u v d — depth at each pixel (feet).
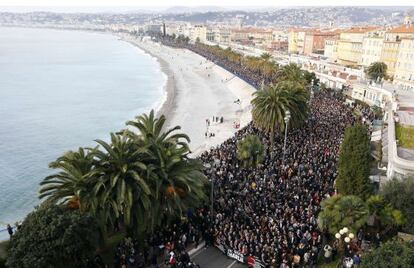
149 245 100.01
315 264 93.76
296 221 105.19
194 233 105.09
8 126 301.43
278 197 120.06
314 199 118.73
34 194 186.60
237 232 101.71
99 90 462.19
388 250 77.15
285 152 162.09
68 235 78.18
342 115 229.25
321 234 101.60
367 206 98.07
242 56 581.94
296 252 93.81
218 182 132.16
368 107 260.42
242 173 141.90
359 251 95.25
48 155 240.73
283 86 196.03
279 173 141.79
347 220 93.30
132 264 93.09
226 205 116.16
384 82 317.01
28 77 551.18
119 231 103.91
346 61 485.97
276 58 539.29
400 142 133.08
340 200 96.17
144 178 101.04
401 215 98.99
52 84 498.28
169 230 106.22
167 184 104.12
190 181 107.86
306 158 154.92
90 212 92.89
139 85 500.74
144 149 103.45
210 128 280.10
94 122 318.24
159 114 330.13
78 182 97.35
